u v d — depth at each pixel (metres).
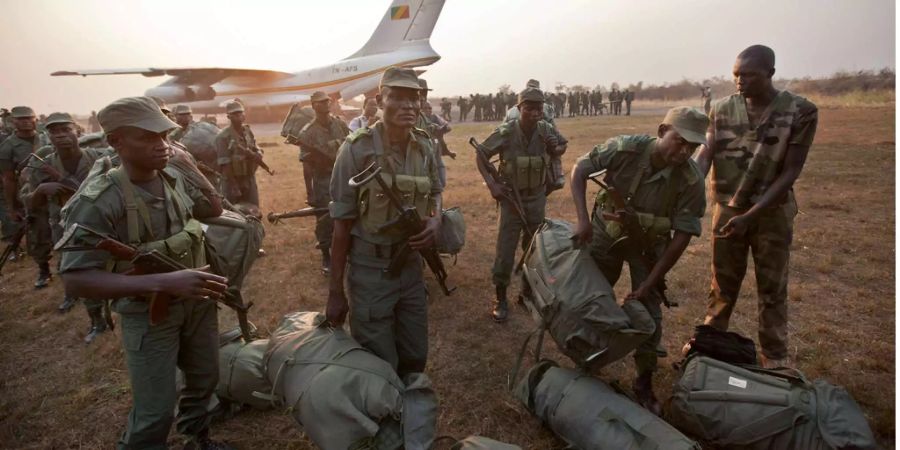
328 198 5.14
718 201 3.21
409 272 2.59
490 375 3.34
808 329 3.70
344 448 2.02
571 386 2.51
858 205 7.18
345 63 28.44
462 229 3.35
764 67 2.77
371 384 2.13
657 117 28.80
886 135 14.20
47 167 3.82
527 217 3.97
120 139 1.90
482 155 3.82
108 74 25.16
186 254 2.09
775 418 2.24
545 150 3.95
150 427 2.12
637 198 2.63
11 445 2.75
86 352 3.73
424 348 2.74
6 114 8.54
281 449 2.65
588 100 34.56
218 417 2.86
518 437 2.73
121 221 1.95
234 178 5.48
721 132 3.11
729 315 3.31
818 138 14.34
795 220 6.54
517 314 4.21
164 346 2.11
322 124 5.08
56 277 5.32
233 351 2.88
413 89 2.28
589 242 2.73
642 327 2.47
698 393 2.45
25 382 3.36
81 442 2.77
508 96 33.47
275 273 5.32
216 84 30.08
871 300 4.16
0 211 5.98
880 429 2.66
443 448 2.66
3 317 4.38
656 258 2.82
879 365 3.20
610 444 2.23
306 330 2.50
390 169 2.38
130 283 1.85
